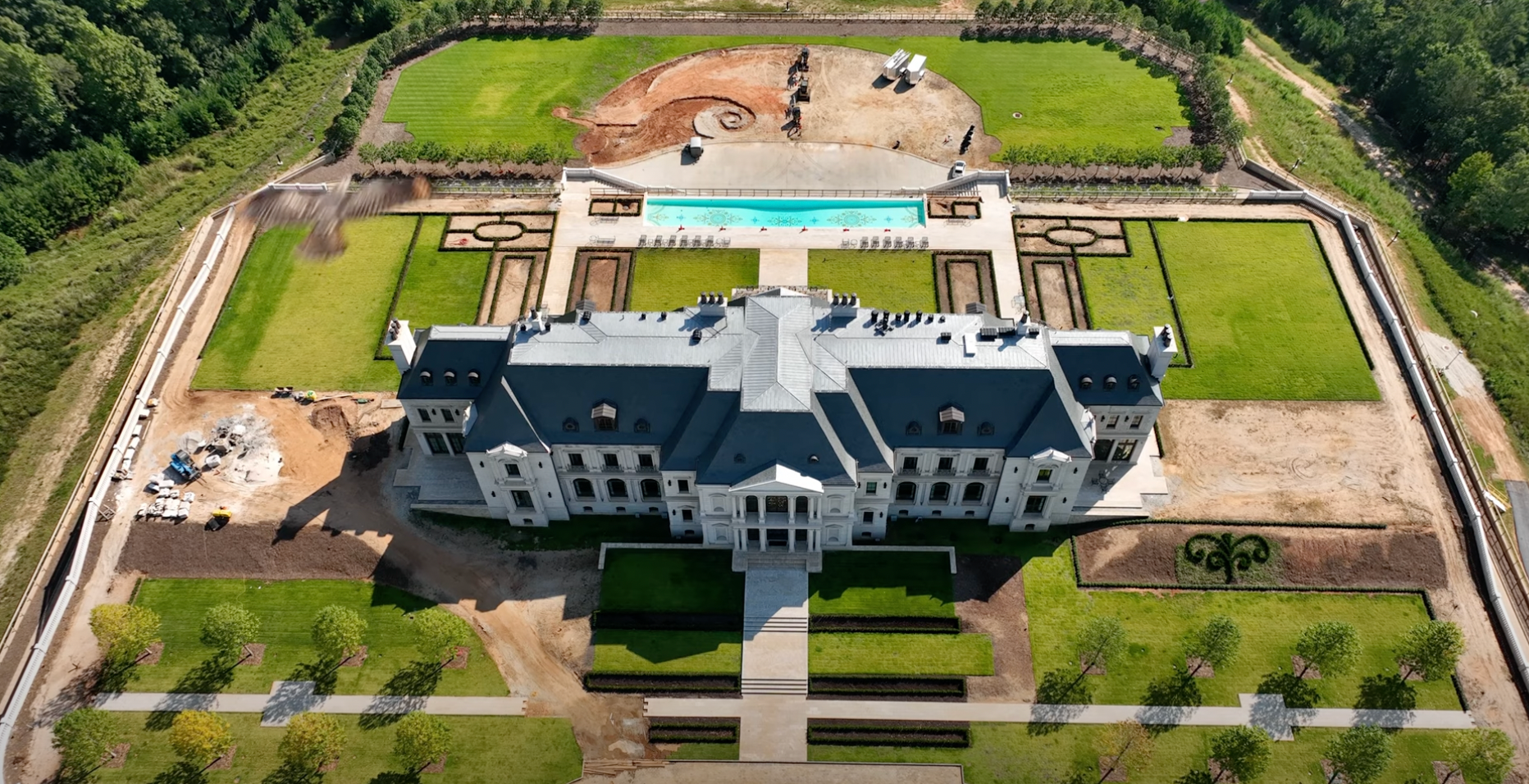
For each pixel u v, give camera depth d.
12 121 150.50
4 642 96.56
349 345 122.81
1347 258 133.50
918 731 89.38
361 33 186.38
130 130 156.38
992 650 94.75
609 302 129.38
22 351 120.56
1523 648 93.25
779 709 91.25
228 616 89.94
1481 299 132.62
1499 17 174.00
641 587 99.62
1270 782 85.94
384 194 108.81
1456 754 82.12
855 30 182.38
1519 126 148.75
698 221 143.00
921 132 158.38
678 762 88.44
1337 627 87.12
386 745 88.88
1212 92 156.88
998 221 140.50
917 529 104.75
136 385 118.38
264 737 89.31
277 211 108.31
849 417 92.88
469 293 130.00
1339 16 195.12
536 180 149.25
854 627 96.31
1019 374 93.12
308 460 110.38
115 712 91.00
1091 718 90.12
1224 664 88.38
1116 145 154.25
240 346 122.75
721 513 97.62
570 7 181.25
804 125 159.62
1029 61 173.50
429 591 99.88
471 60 174.75
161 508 104.94
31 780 86.62
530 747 89.06
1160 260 133.38
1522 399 117.81
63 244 141.38
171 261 135.00
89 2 162.50
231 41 185.00
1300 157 153.00
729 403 92.56
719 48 178.12
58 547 103.56
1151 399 99.06
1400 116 168.62
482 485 100.94
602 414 93.38
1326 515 103.75
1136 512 103.94
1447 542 101.56
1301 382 117.12
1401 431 111.69
